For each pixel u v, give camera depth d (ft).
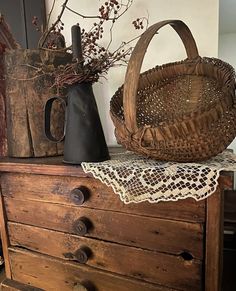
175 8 2.58
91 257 2.02
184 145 1.61
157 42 2.69
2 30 3.12
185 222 1.64
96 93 3.05
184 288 1.69
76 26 1.98
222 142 1.68
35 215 2.24
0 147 2.90
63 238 2.13
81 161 1.98
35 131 2.39
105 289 1.99
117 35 2.83
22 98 2.36
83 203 1.98
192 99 2.11
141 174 1.69
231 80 1.65
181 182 1.58
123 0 2.75
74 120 2.01
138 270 1.84
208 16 2.49
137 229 1.80
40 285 2.32
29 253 2.32
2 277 2.99
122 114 2.08
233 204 3.60
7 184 2.34
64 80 1.97
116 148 2.86
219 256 1.62
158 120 2.16
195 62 2.05
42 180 2.15
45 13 3.06
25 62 2.31
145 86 2.25
